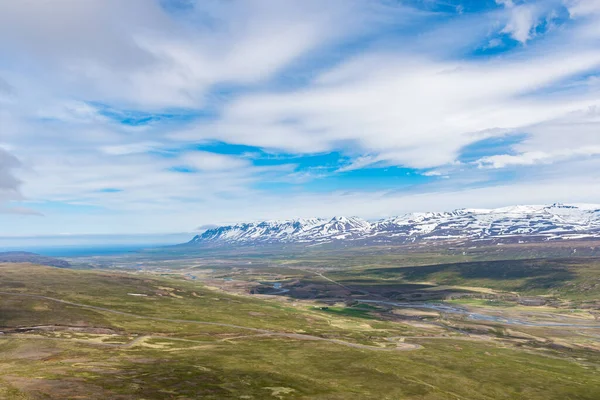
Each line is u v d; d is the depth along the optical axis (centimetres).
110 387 7912
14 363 10069
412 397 9731
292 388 9375
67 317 16900
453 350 15700
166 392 8006
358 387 10094
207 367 10675
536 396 10569
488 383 11394
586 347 17238
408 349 15500
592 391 11069
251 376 10094
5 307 17525
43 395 6938
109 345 13088
